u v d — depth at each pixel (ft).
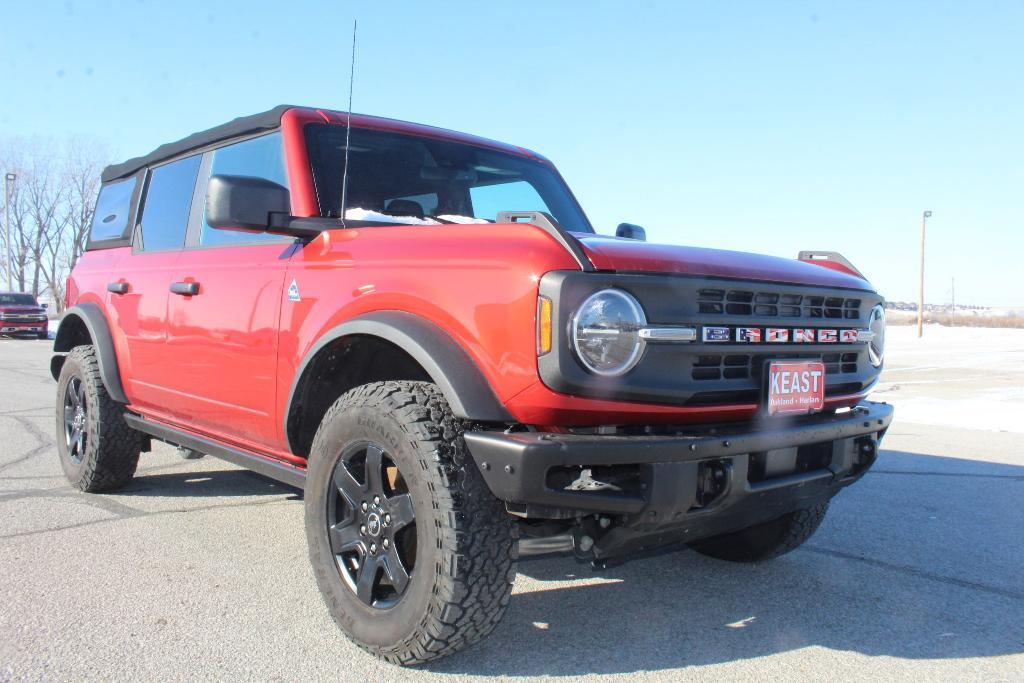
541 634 9.74
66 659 8.77
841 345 10.06
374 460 8.82
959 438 25.30
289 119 11.66
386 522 8.77
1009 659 9.31
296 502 15.69
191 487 16.85
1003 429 27.37
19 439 22.38
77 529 13.66
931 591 11.53
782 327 9.25
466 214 12.79
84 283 16.92
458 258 8.64
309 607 10.40
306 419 10.42
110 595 10.68
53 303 147.33
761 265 9.55
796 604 10.96
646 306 8.16
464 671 8.68
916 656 9.35
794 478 9.18
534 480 7.59
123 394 14.92
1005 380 46.34
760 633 9.95
